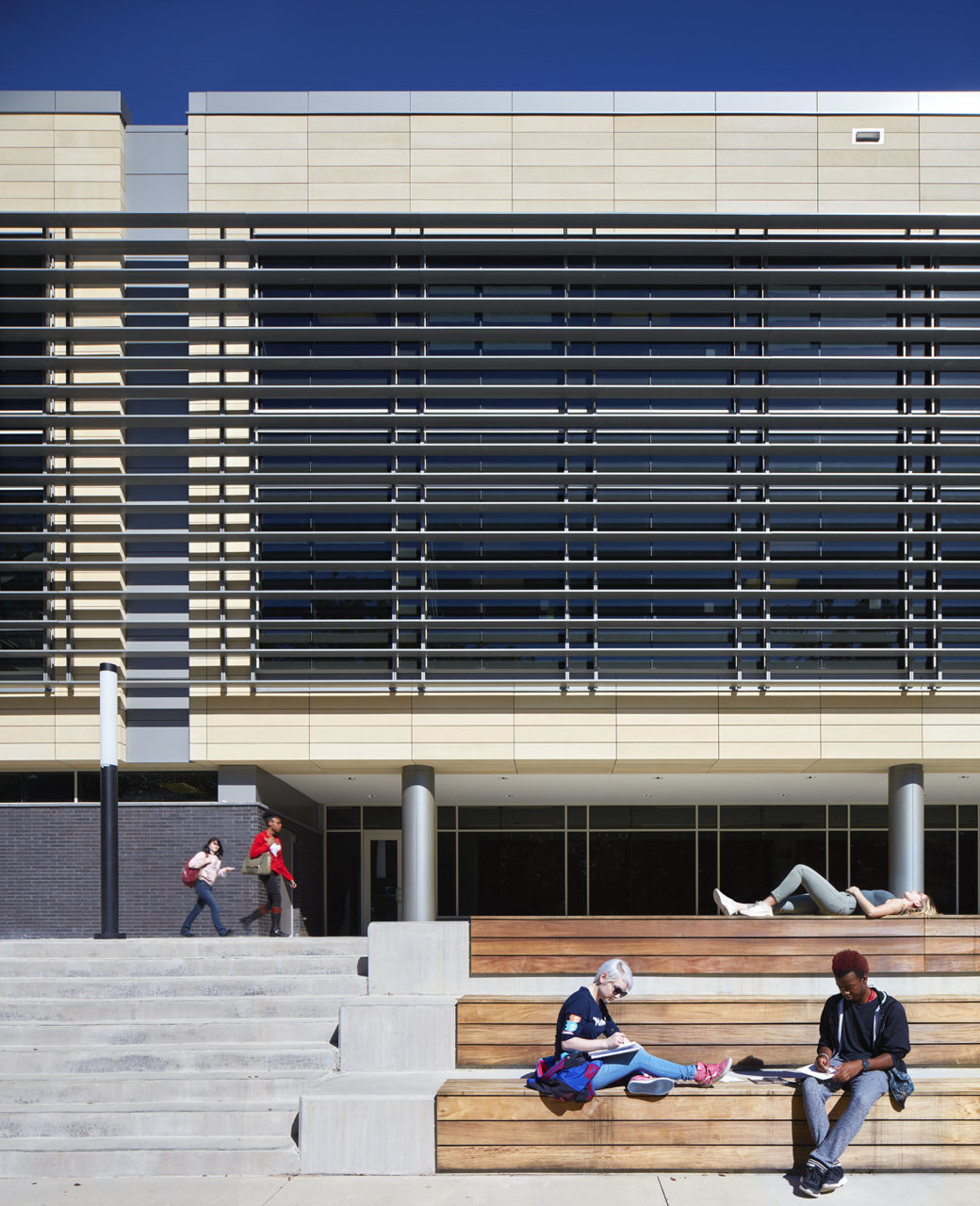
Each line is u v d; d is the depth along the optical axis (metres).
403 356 15.56
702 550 16.02
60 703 16.12
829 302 15.59
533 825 22.52
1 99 16.73
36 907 15.85
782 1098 7.05
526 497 15.99
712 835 22.39
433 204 16.50
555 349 16.03
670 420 15.66
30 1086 8.02
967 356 15.75
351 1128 7.19
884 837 22.34
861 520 16.08
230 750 16.08
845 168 16.53
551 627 15.73
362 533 15.60
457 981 9.35
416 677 16.14
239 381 16.20
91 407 16.19
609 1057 7.18
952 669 15.98
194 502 15.94
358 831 22.53
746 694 16.12
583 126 16.62
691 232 16.27
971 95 16.66
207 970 10.06
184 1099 8.02
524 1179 6.95
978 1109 7.02
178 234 16.50
